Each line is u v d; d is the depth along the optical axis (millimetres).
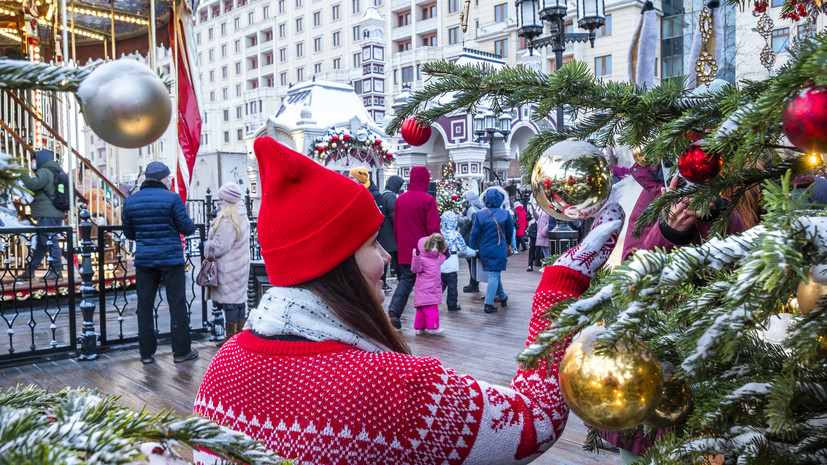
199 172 22156
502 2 39156
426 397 881
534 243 12125
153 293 5254
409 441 865
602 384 708
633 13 29938
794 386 723
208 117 66688
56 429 458
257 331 1005
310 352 940
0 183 470
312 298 986
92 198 10039
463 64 1113
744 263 614
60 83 510
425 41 49188
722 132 753
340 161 13820
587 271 999
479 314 7418
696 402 855
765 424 809
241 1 65562
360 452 866
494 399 940
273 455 548
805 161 888
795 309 825
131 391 4434
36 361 5328
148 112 509
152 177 5195
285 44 59656
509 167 22359
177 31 9828
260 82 61969
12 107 8562
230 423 957
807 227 581
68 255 5488
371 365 905
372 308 1019
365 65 23516
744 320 608
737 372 851
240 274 5762
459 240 7645
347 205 987
